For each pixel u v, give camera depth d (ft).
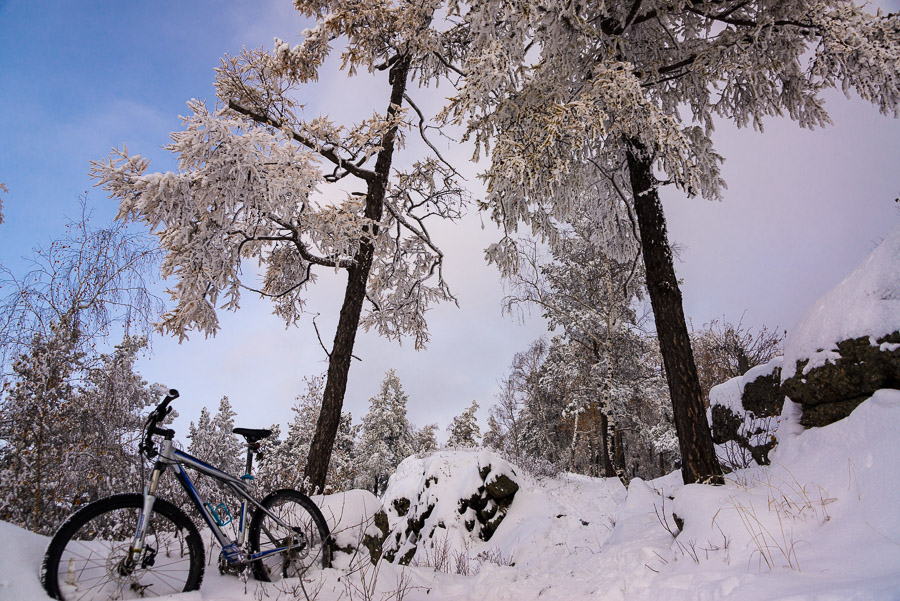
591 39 22.95
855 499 12.15
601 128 20.24
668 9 25.07
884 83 22.07
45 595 8.59
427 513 43.60
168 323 27.53
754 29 22.07
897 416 13.03
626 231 32.86
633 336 61.77
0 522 9.43
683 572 12.73
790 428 17.98
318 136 26.96
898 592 7.75
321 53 32.12
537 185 22.13
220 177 22.48
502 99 22.49
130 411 24.29
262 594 11.14
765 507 13.80
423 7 29.91
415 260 38.32
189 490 11.28
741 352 61.00
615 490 45.06
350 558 15.06
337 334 28.73
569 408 73.31
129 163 22.08
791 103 25.54
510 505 41.22
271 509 13.05
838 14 22.07
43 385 20.76
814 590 9.04
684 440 21.58
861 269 16.99
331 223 25.71
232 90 25.94
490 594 15.52
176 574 10.46
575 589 14.70
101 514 9.75
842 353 16.12
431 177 36.09
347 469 86.89
